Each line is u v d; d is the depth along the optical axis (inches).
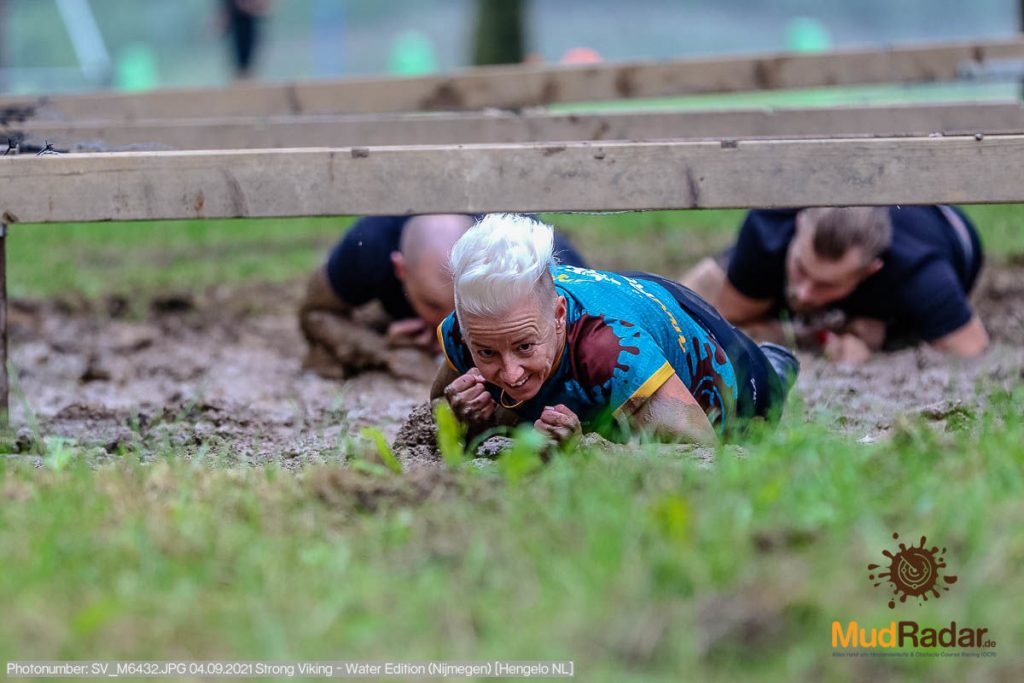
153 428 407.2
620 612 208.7
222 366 581.3
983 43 649.6
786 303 538.9
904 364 508.4
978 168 346.3
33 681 200.1
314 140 559.2
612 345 301.0
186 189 354.3
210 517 259.1
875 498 250.2
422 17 3489.2
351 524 259.0
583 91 650.8
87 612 208.8
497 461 302.4
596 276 323.6
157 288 747.4
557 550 231.8
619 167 348.5
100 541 245.1
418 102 655.8
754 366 350.9
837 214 498.6
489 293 285.6
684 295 340.2
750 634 203.5
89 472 302.7
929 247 519.2
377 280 531.5
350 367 544.1
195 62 3203.7
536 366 293.4
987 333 572.4
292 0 3444.9
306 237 954.7
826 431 310.0
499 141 553.9
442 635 209.3
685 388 307.4
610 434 311.1
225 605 218.4
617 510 241.4
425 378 530.6
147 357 605.0
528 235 291.7
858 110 540.1
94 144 462.3
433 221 515.8
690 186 348.5
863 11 3725.4
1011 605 209.6
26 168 355.9
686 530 226.1
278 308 711.1
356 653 204.5
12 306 680.4
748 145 346.9
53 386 545.6
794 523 233.6
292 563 235.9
